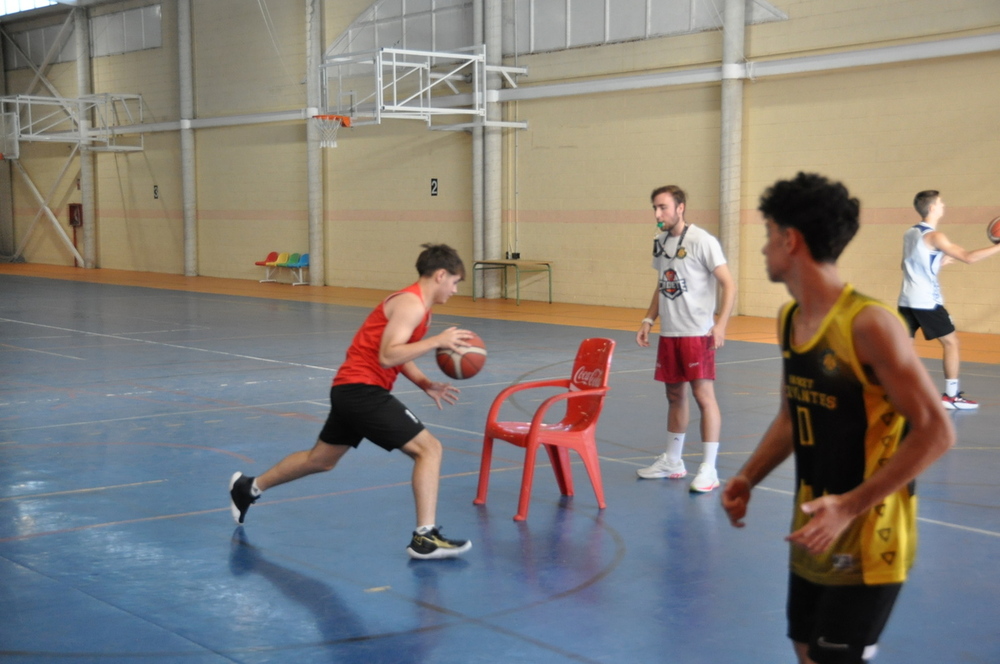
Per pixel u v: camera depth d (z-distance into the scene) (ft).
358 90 69.31
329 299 62.90
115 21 88.58
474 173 61.72
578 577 13.84
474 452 21.88
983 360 36.35
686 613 12.46
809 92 48.29
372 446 22.47
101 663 10.94
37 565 14.38
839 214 6.88
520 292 61.98
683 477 19.67
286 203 76.07
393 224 68.69
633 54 55.01
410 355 14.08
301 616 12.39
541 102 59.57
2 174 103.60
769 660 10.99
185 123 82.48
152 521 16.62
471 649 11.34
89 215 94.02
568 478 18.24
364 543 15.48
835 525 6.67
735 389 29.94
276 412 26.37
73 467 20.35
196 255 84.69
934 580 13.62
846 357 6.85
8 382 31.19
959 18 42.96
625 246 56.39
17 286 72.59
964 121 43.29
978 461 20.75
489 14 60.13
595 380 17.60
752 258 51.29
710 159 52.24
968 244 43.75
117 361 35.88
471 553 14.94
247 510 16.84
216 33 79.51
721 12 50.88
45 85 96.89
